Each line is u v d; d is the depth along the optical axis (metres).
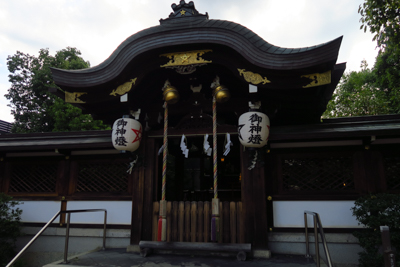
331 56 4.16
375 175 5.22
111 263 4.54
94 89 5.36
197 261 4.62
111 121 6.41
